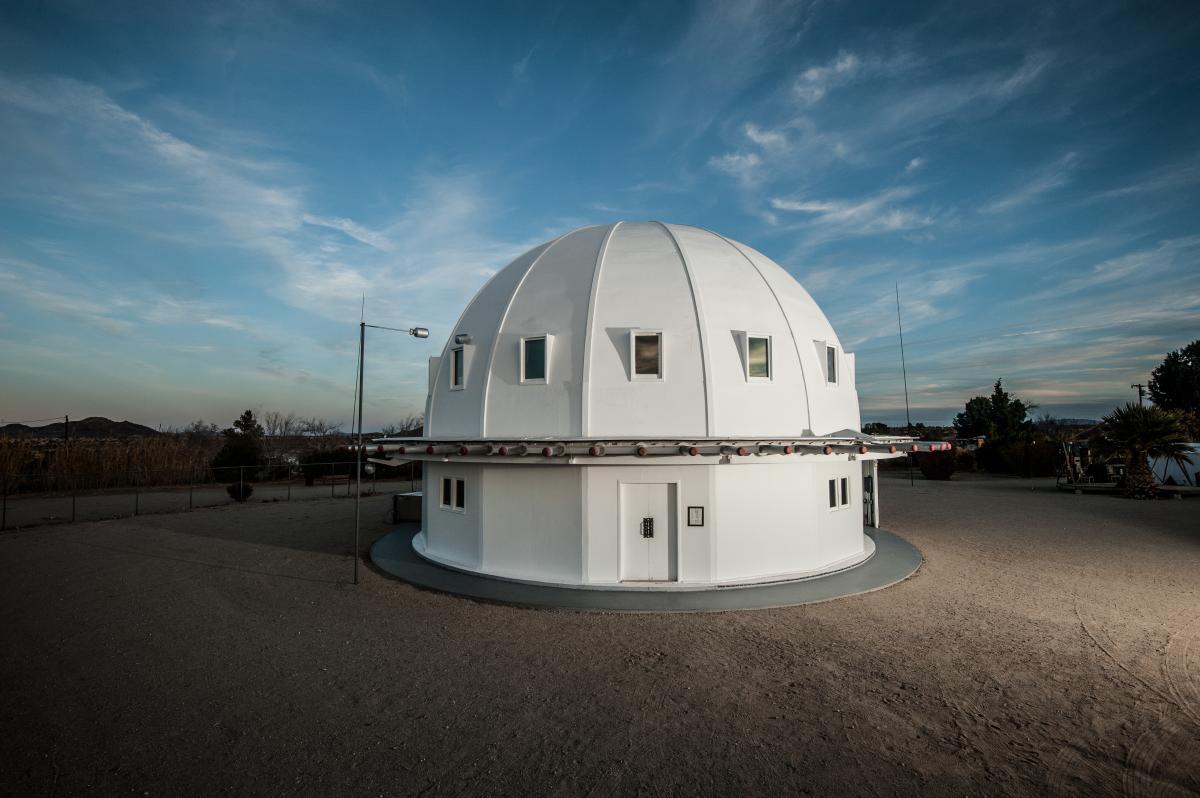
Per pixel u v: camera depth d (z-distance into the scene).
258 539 18.00
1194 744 6.00
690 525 11.68
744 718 6.57
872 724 6.43
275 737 6.20
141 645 9.01
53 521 22.08
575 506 11.78
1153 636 9.12
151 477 35.91
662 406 11.80
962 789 5.26
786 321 13.58
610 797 5.15
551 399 12.17
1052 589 11.82
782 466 12.45
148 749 5.95
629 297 12.70
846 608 10.55
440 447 12.40
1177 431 27.03
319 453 39.22
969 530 18.80
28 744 6.06
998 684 7.43
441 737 6.19
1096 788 5.27
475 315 14.56
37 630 9.76
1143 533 18.17
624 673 7.81
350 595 11.59
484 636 9.23
